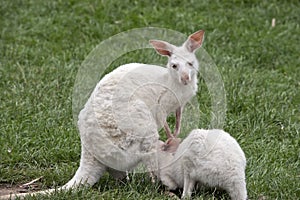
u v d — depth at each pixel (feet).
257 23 73.92
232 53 66.90
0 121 49.60
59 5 77.51
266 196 39.52
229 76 59.16
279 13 76.02
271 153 45.52
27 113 51.06
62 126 48.34
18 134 47.32
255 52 66.80
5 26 73.00
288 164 44.27
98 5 77.30
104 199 36.99
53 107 52.13
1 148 45.37
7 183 41.68
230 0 78.07
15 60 64.13
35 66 62.59
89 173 38.93
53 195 37.06
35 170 43.04
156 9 76.95
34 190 40.32
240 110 53.16
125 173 40.40
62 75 58.85
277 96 55.62
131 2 78.02
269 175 41.81
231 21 74.38
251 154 45.19
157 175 39.88
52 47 67.77
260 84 58.44
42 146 45.73
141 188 39.06
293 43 69.46
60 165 43.93
